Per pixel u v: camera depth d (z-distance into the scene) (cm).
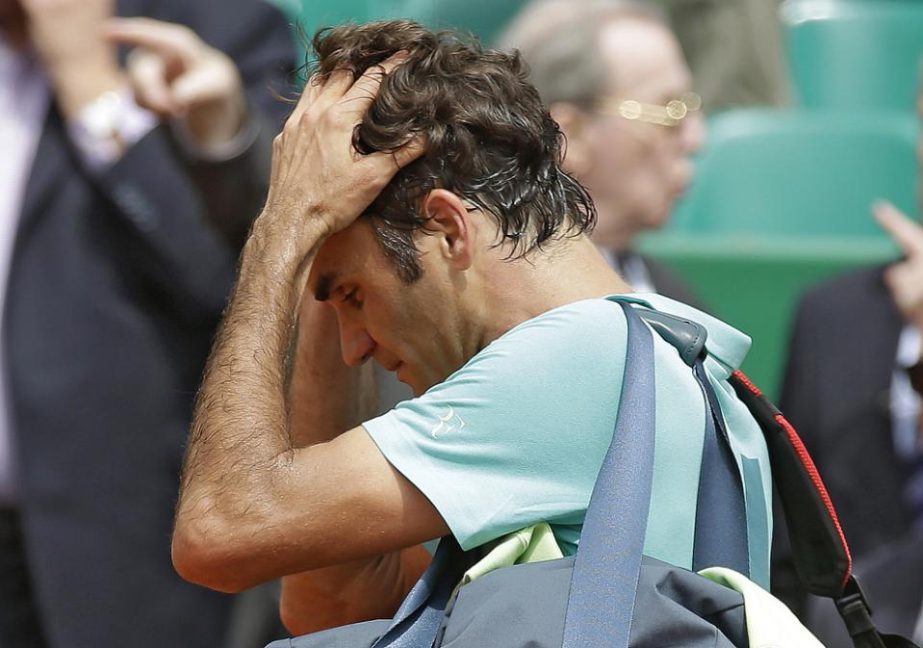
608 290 682
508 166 670
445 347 676
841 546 675
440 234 665
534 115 682
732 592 620
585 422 638
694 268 1552
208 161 1151
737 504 648
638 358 640
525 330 651
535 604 604
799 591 836
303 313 759
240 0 1227
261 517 635
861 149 1823
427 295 668
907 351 1350
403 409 650
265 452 643
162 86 1138
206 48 1202
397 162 661
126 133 1167
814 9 2223
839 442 1345
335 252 680
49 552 1145
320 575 773
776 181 1823
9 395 1149
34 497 1145
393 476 637
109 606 1151
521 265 668
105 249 1161
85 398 1148
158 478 1162
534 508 632
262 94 1203
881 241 1650
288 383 762
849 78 2188
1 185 1162
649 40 1392
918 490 1323
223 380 659
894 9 2214
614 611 594
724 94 2048
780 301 1539
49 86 1178
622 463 621
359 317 693
